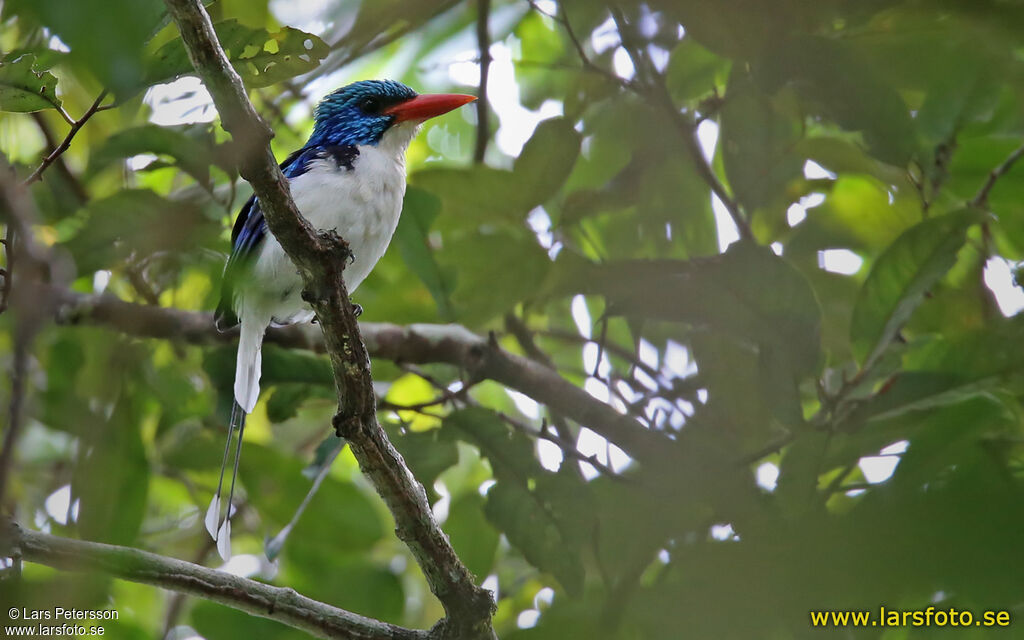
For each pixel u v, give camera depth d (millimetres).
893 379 7453
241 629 8930
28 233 4691
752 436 8570
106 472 9172
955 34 7918
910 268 7586
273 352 9148
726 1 7992
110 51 3188
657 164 10227
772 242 10516
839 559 4582
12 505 7809
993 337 7316
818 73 8125
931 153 8516
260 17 9875
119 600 10594
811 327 7812
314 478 8891
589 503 8594
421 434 8875
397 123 9820
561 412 9969
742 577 4754
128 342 9805
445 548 6641
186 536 11492
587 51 11203
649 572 8727
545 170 8867
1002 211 9375
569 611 8500
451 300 9109
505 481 8727
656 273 8641
